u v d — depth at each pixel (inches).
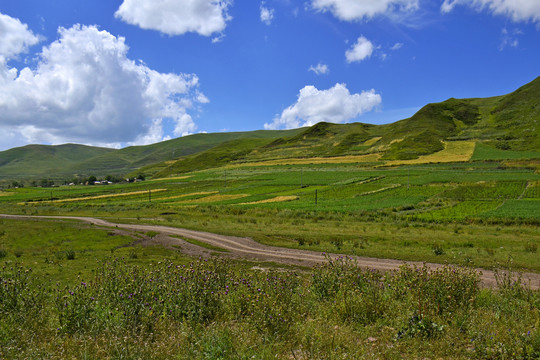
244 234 1296.8
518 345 233.1
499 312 309.6
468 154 5615.2
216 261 422.9
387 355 233.0
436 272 356.8
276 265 783.7
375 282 421.7
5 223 1824.6
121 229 1542.8
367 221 1843.0
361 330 276.7
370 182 3789.4
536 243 1030.4
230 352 229.6
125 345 227.8
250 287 342.3
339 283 389.7
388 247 992.2
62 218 2266.2
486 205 2213.3
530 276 634.2
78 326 261.6
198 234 1353.3
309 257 882.8
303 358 227.5
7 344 230.2
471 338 254.8
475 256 834.2
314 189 3619.6
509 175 3553.2
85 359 212.7
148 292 319.0
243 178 5265.8
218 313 305.0
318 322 281.0
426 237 1162.6
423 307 294.2
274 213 2283.5
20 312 287.6
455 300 322.7
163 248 1065.5
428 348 246.7
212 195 3836.1
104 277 366.6
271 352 230.2
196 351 228.1
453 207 2215.8
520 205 2132.1
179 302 308.7
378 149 7445.9
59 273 663.1
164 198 3905.0
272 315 277.0
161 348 231.6
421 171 4340.6
